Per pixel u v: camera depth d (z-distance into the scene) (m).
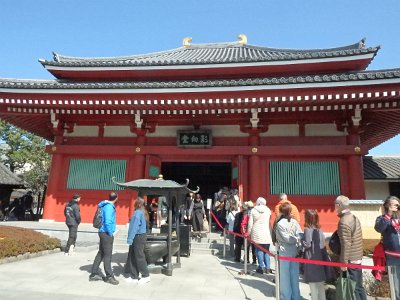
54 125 14.69
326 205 12.79
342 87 10.96
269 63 14.78
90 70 16.25
